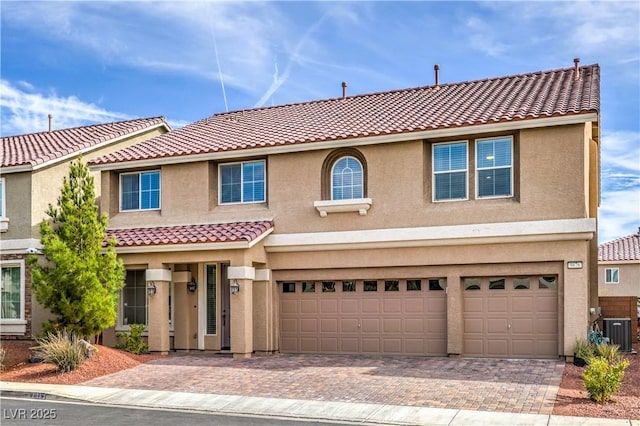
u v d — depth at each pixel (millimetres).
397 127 20375
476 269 19672
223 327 22562
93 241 19859
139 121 29125
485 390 15141
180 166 22938
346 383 16250
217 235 20656
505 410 13570
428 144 20391
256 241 20625
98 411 14273
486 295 19703
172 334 22875
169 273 21734
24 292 23047
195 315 22812
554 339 18969
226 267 22766
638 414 13055
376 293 20859
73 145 25094
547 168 18859
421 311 20344
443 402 14305
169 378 17516
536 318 19172
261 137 22688
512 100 21156
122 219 23578
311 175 21375
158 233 22016
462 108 21438
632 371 16953
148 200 23672
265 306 21531
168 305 21922
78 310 19156
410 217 20156
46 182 23703
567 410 13406
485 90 23531
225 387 16391
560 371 16906
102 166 23484
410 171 20266
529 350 19172
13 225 23375
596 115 18188
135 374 18094
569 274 18594
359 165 21078
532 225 18812
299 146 21203
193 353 21969
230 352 21984
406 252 20375
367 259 20750
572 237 18531
